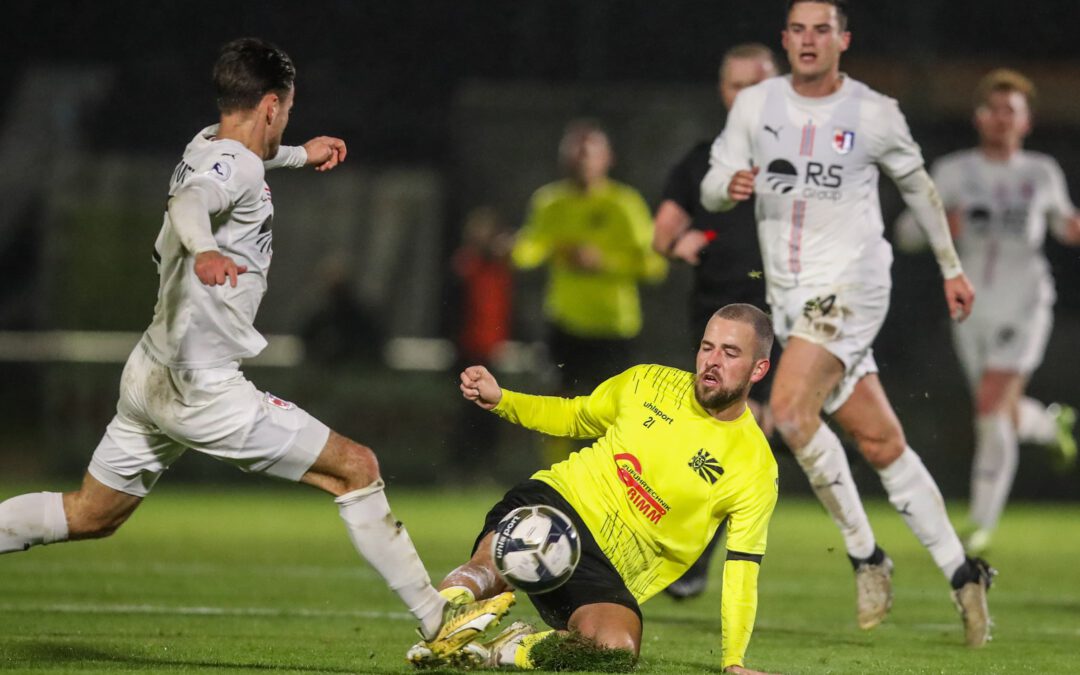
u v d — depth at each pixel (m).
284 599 28.14
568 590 19.12
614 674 18.31
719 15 72.19
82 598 27.34
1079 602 30.78
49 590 28.52
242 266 17.17
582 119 62.97
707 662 20.73
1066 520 54.44
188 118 74.62
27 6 74.62
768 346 19.27
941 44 71.88
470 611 17.78
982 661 21.91
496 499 57.19
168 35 74.94
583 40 73.25
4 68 75.12
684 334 59.53
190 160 17.47
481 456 59.56
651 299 59.50
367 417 59.12
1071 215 39.72
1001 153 39.50
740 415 19.44
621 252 46.25
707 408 19.34
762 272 28.09
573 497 19.59
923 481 24.53
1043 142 66.19
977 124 39.88
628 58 72.88
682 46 72.38
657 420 19.50
